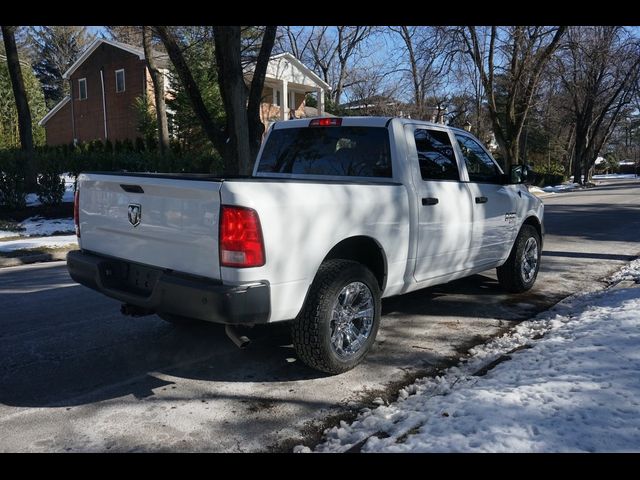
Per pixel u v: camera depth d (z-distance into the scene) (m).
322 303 4.00
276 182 3.77
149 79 31.27
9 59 17.41
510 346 4.88
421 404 3.73
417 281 5.09
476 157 6.08
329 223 4.03
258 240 3.58
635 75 39.47
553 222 15.12
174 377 4.36
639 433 3.00
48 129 40.72
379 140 5.00
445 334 5.38
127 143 29.03
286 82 32.62
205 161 19.92
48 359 4.77
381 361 4.66
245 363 4.63
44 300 6.92
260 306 3.64
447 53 25.67
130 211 4.22
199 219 3.70
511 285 6.78
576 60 31.86
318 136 5.43
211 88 23.53
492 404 3.42
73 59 65.44
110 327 5.68
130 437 3.42
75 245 11.61
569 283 7.57
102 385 4.21
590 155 53.72
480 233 5.82
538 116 49.84
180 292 3.73
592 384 3.61
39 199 16.05
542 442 2.96
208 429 3.51
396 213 4.63
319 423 3.58
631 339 4.39
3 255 10.50
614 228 13.63
